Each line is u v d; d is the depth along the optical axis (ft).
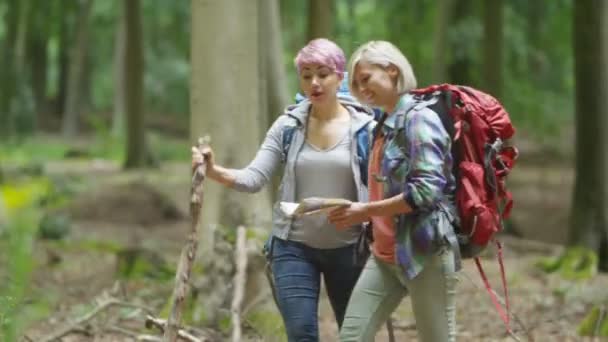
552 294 40.55
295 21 117.29
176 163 119.03
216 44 31.91
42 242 54.85
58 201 73.61
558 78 118.01
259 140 32.86
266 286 30.01
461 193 17.79
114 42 170.09
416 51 92.63
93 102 185.98
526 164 108.47
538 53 106.22
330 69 20.02
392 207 17.61
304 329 19.95
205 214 31.63
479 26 85.76
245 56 32.12
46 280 42.37
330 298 21.13
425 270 17.93
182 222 72.33
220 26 31.89
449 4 76.28
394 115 18.12
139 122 102.58
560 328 33.78
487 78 71.41
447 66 86.17
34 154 119.14
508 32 97.14
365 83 18.22
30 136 125.29
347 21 106.83
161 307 34.76
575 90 49.47
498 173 17.99
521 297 39.73
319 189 20.34
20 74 121.19
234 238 30.53
